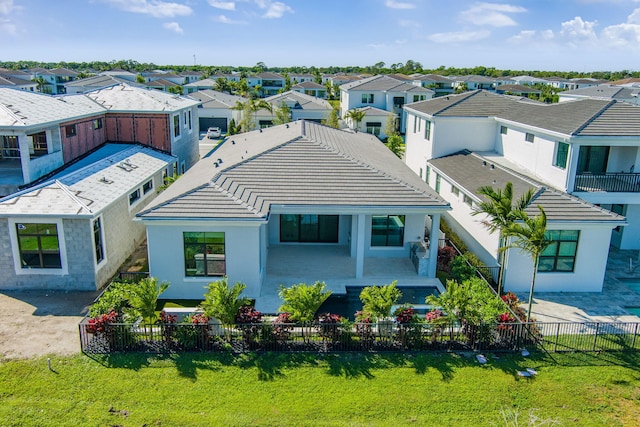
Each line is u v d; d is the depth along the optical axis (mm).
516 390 13742
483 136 32219
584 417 12805
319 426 12273
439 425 12383
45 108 26156
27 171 23234
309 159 22188
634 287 21266
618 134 22172
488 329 15445
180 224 18156
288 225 24484
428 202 20000
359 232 20281
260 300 18766
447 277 21391
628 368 14906
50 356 14867
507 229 16703
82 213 18797
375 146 31641
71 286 19656
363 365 14680
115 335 14961
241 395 13305
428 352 15398
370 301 15617
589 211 19938
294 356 15031
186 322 15609
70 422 12188
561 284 20484
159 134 32969
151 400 13039
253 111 62594
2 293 19297
